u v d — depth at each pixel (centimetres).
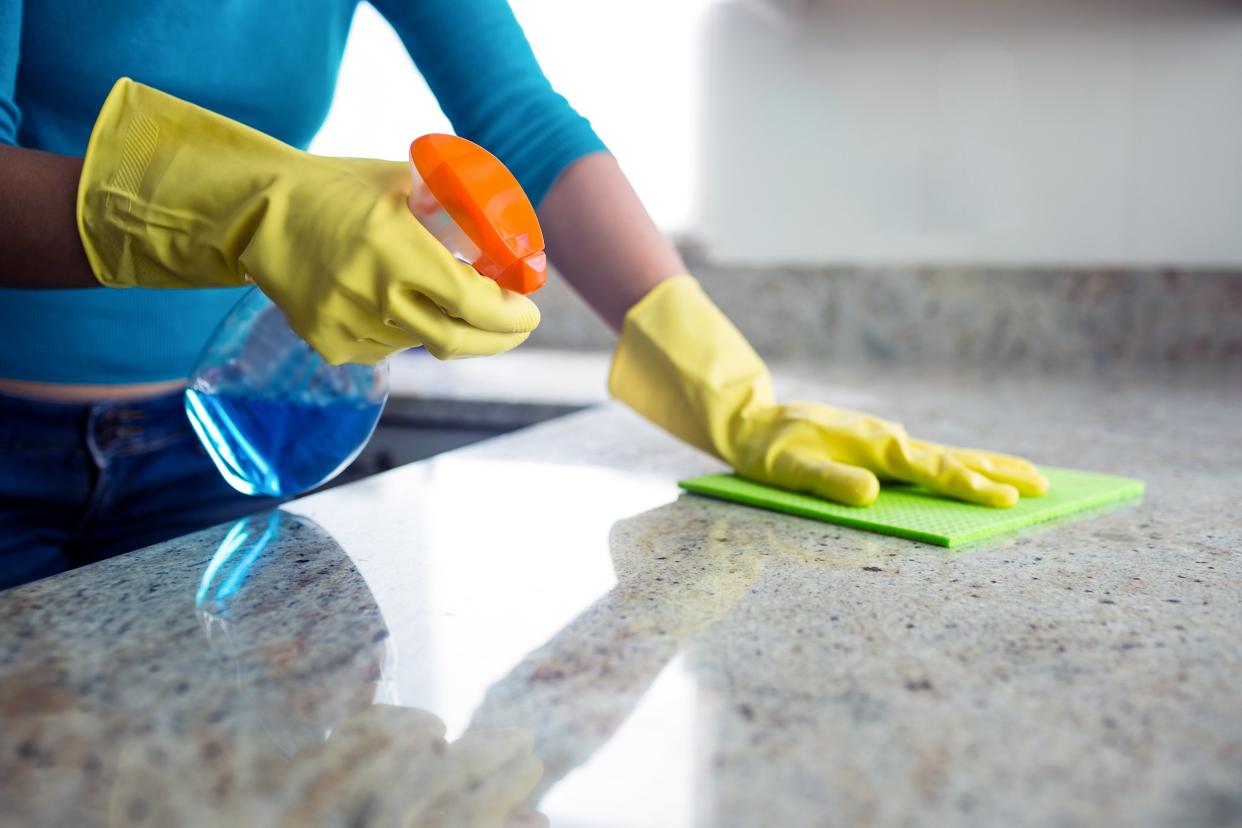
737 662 41
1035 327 168
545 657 42
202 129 54
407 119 196
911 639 44
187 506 89
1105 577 53
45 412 82
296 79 83
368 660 42
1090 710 36
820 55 172
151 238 54
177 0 73
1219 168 157
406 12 83
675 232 187
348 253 50
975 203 169
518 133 80
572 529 64
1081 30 159
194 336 88
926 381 147
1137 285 162
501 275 51
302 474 63
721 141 181
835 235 178
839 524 65
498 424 144
